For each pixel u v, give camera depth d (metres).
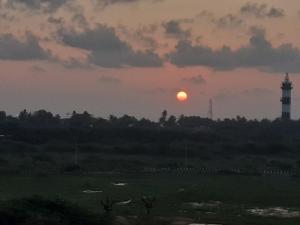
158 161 131.75
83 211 39.56
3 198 56.12
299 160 134.75
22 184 78.25
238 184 87.88
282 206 62.12
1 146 134.12
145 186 80.94
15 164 109.50
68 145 143.88
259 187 83.44
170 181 91.00
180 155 141.75
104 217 40.69
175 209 56.56
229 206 60.84
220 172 111.25
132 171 110.31
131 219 47.28
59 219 36.66
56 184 79.75
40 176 92.81
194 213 54.41
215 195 69.81
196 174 107.12
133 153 141.75
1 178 86.75
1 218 34.91
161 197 66.25
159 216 51.25
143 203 57.06
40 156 125.94
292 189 81.62
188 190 74.50
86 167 112.50
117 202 60.16
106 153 140.50
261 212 56.94
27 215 35.72
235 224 49.28
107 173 104.00
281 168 125.69
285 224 50.09
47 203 38.44
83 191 71.81
